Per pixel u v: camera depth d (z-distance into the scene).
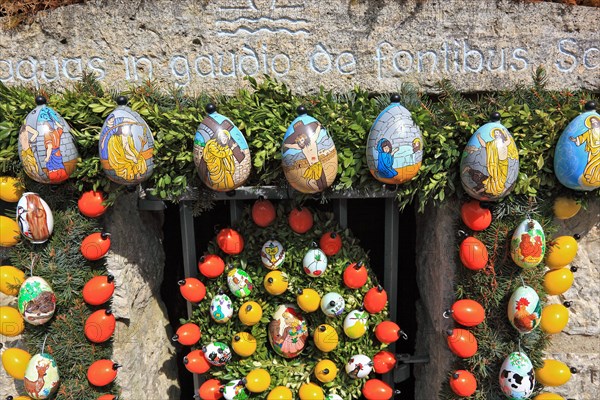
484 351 2.03
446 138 1.82
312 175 1.75
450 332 2.00
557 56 2.00
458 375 2.02
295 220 2.10
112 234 2.08
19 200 1.97
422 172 1.86
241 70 2.05
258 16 2.00
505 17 1.97
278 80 2.06
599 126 1.73
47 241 2.04
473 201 1.93
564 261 1.99
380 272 2.74
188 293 2.14
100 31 2.03
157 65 2.06
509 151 1.72
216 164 1.74
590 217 2.13
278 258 2.10
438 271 2.13
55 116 1.79
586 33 1.98
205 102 1.93
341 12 1.99
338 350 2.17
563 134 1.78
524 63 2.01
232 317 2.20
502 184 1.74
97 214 1.98
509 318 1.98
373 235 2.75
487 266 1.99
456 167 1.87
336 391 2.20
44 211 1.96
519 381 1.97
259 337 2.21
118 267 2.11
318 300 2.11
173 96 1.99
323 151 1.74
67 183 1.99
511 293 2.00
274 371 2.19
